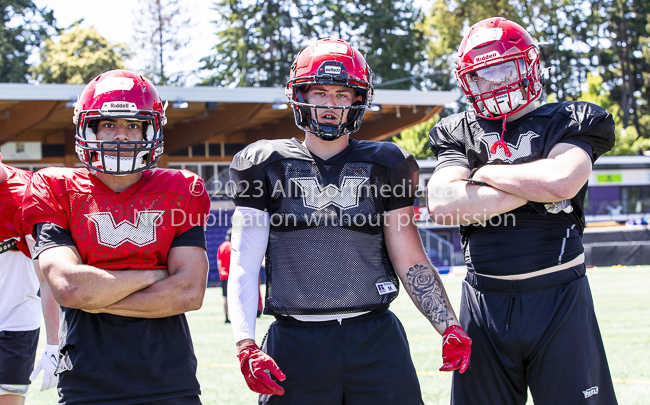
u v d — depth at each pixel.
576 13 45.44
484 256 2.47
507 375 2.45
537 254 2.39
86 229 2.24
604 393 2.38
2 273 2.90
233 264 2.30
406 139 30.78
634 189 24.31
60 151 21.06
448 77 41.47
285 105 16.70
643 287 12.90
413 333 7.24
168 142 19.80
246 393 4.50
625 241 23.08
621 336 6.70
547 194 2.28
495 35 2.39
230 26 37.22
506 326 2.40
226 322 8.98
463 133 2.57
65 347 2.21
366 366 2.27
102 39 38.41
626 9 46.66
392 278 2.42
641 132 44.94
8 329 2.91
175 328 2.30
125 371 2.17
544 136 2.41
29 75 39.53
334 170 2.34
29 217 2.27
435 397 4.22
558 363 2.34
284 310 2.29
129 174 2.28
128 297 2.18
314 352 2.25
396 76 36.12
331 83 2.28
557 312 2.37
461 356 2.25
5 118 16.16
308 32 36.84
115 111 2.22
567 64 44.94
